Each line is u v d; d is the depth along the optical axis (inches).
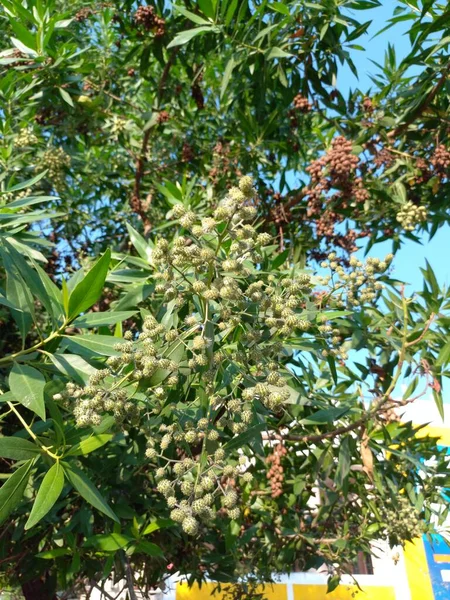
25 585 186.9
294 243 203.2
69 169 232.8
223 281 80.8
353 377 171.5
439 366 152.6
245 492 177.8
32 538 160.6
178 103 251.0
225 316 84.7
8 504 74.9
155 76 265.3
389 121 189.5
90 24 267.1
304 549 215.2
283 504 194.7
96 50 255.3
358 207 203.6
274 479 163.8
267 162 230.2
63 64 201.5
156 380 85.1
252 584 221.6
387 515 184.4
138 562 196.4
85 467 137.9
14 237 118.8
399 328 167.3
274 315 86.7
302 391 122.8
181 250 80.4
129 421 89.1
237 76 196.2
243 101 223.5
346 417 174.4
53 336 89.8
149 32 222.4
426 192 207.6
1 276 119.5
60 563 150.5
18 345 190.2
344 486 144.8
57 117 231.6
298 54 197.2
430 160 190.9
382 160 192.5
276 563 203.3
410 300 155.1
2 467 165.9
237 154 223.6
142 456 136.3
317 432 170.7
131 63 258.8
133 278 114.8
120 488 145.6
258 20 186.1
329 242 200.1
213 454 84.0
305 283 90.2
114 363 82.2
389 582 417.1
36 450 79.3
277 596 418.0
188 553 193.9
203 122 262.1
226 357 89.0
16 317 90.5
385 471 184.1
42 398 78.7
